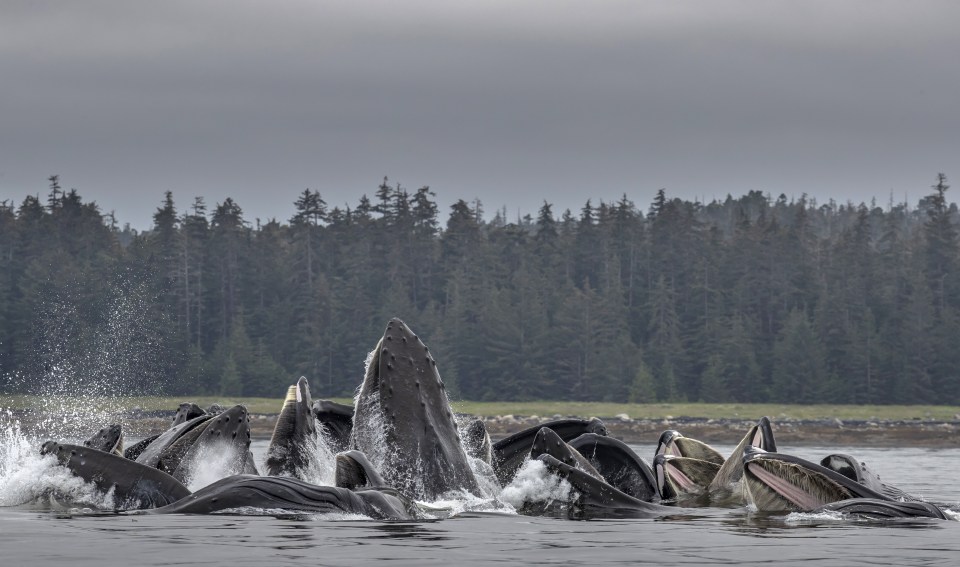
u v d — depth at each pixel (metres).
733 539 50.72
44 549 44.06
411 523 53.88
